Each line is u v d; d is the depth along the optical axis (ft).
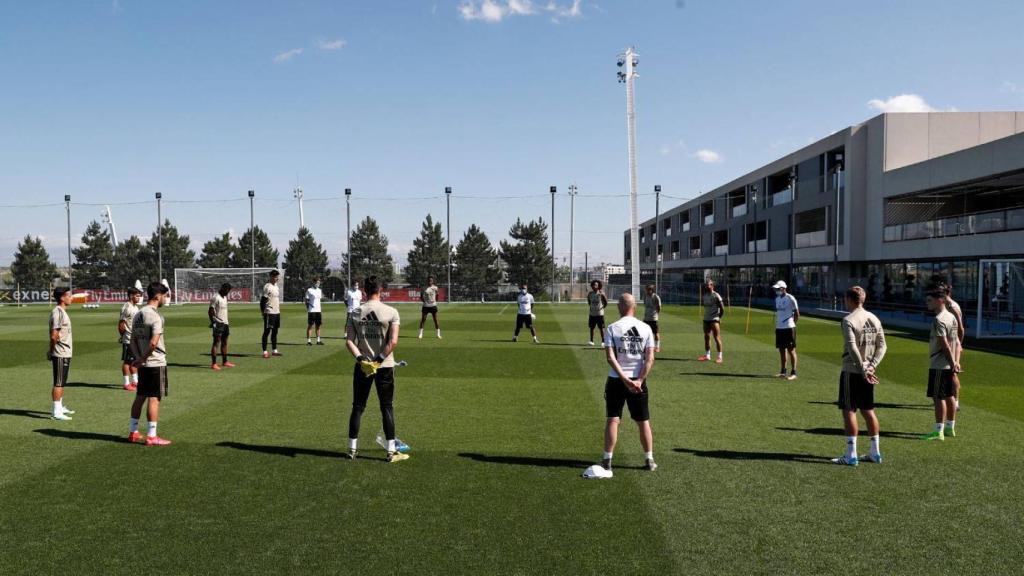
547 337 66.28
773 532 15.78
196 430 25.95
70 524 16.10
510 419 28.17
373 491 18.60
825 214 134.00
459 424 27.17
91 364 45.78
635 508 17.34
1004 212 86.63
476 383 37.60
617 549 14.75
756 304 148.77
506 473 20.35
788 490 18.84
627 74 137.39
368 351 21.59
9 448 23.15
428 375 40.60
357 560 14.14
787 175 164.14
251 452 22.68
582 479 19.76
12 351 53.26
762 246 172.35
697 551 14.67
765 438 24.90
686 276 256.93
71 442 24.02
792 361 39.73
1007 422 27.86
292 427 26.50
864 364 21.13
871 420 21.49
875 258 117.39
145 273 207.82
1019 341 62.39
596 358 48.98
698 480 19.71
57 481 19.44
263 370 42.39
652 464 20.68
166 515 16.70
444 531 15.72
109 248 209.87
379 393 21.71
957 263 98.07
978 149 90.48
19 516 16.63
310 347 56.08
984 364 45.83
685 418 28.45
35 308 130.41
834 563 14.11
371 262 208.23
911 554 14.58
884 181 114.52
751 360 48.49
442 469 20.75
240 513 16.87
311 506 17.38
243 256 214.90
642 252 334.85
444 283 203.00
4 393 34.40
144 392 23.62
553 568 13.78
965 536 15.61
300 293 193.26
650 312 54.08
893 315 105.29
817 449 23.35
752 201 178.50
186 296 158.30
